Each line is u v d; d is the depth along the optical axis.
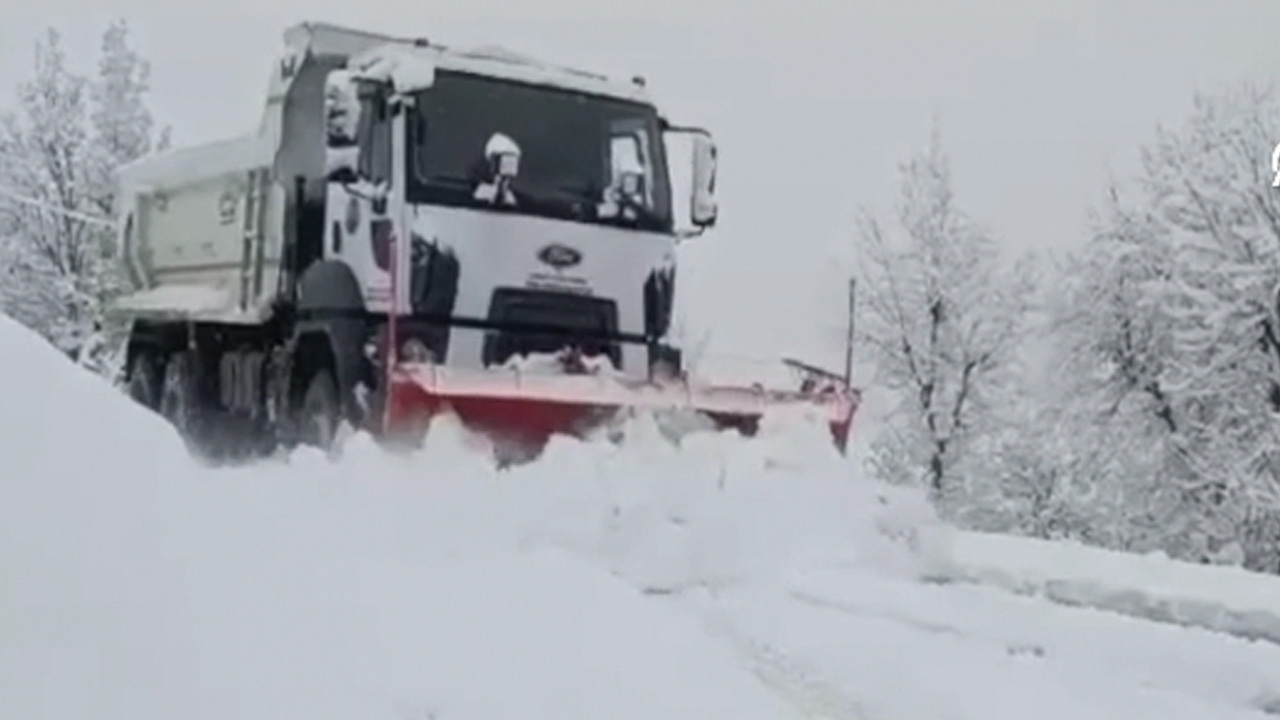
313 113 11.20
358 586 4.05
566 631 4.46
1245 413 25.52
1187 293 26.08
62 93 25.20
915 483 27.45
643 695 4.14
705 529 7.32
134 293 15.02
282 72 11.66
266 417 11.56
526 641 4.25
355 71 10.12
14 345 4.05
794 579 7.17
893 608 6.48
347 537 4.77
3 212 24.02
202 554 3.62
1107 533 26.45
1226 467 25.28
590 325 10.38
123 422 3.99
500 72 10.23
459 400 8.81
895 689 5.07
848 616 6.31
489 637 4.15
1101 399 27.25
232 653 3.34
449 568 4.88
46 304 23.45
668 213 10.78
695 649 4.78
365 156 10.04
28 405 3.75
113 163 25.06
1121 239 27.36
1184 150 26.97
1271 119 26.44
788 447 8.31
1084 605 6.76
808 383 9.72
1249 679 5.23
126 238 15.27
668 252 10.76
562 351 10.13
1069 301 27.81
